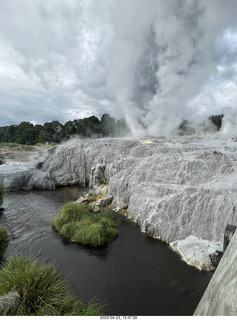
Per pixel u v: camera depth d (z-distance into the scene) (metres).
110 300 5.60
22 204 14.91
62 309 4.45
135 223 10.61
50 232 9.92
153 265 7.11
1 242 8.50
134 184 12.57
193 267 6.83
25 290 4.45
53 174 21.88
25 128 58.59
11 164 26.73
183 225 8.63
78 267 7.11
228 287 1.52
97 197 14.96
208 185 9.53
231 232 2.80
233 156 11.60
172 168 11.92
